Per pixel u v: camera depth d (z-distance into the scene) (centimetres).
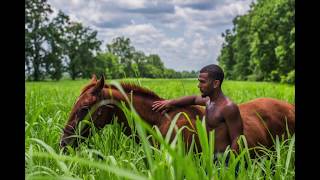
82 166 416
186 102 530
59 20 9944
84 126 525
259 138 549
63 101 1047
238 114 484
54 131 558
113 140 512
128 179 331
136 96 545
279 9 6994
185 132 525
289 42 6781
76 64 10306
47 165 420
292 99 1339
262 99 600
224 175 339
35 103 789
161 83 1705
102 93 532
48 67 9694
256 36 7488
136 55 8056
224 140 486
